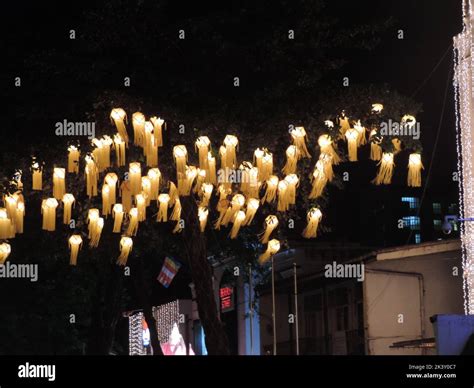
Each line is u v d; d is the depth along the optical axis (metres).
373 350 26.98
